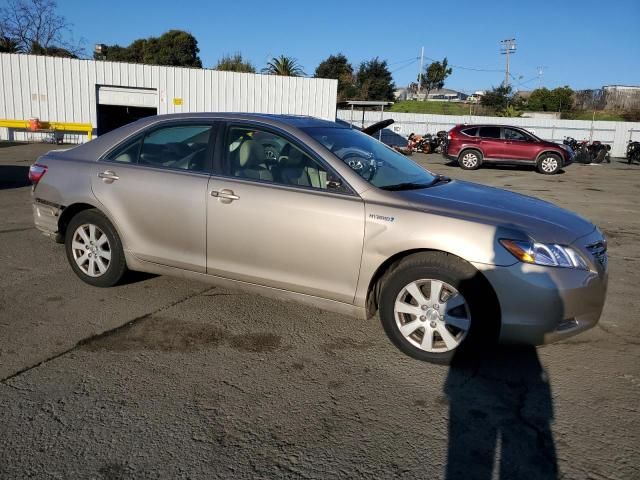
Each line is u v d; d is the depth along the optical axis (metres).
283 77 24.25
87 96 23.09
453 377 3.43
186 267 4.24
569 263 3.31
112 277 4.63
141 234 4.37
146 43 57.81
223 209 3.97
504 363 3.65
